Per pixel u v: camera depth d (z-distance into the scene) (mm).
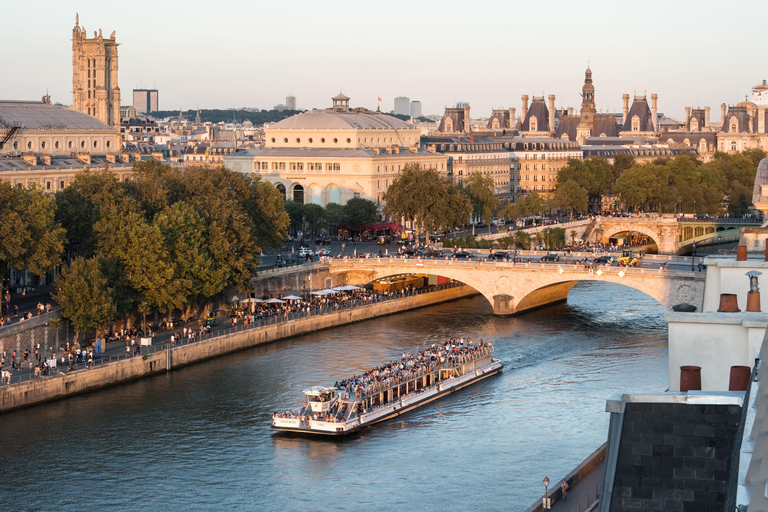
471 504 168375
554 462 187125
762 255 166750
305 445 199250
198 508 169125
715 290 128250
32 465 186500
